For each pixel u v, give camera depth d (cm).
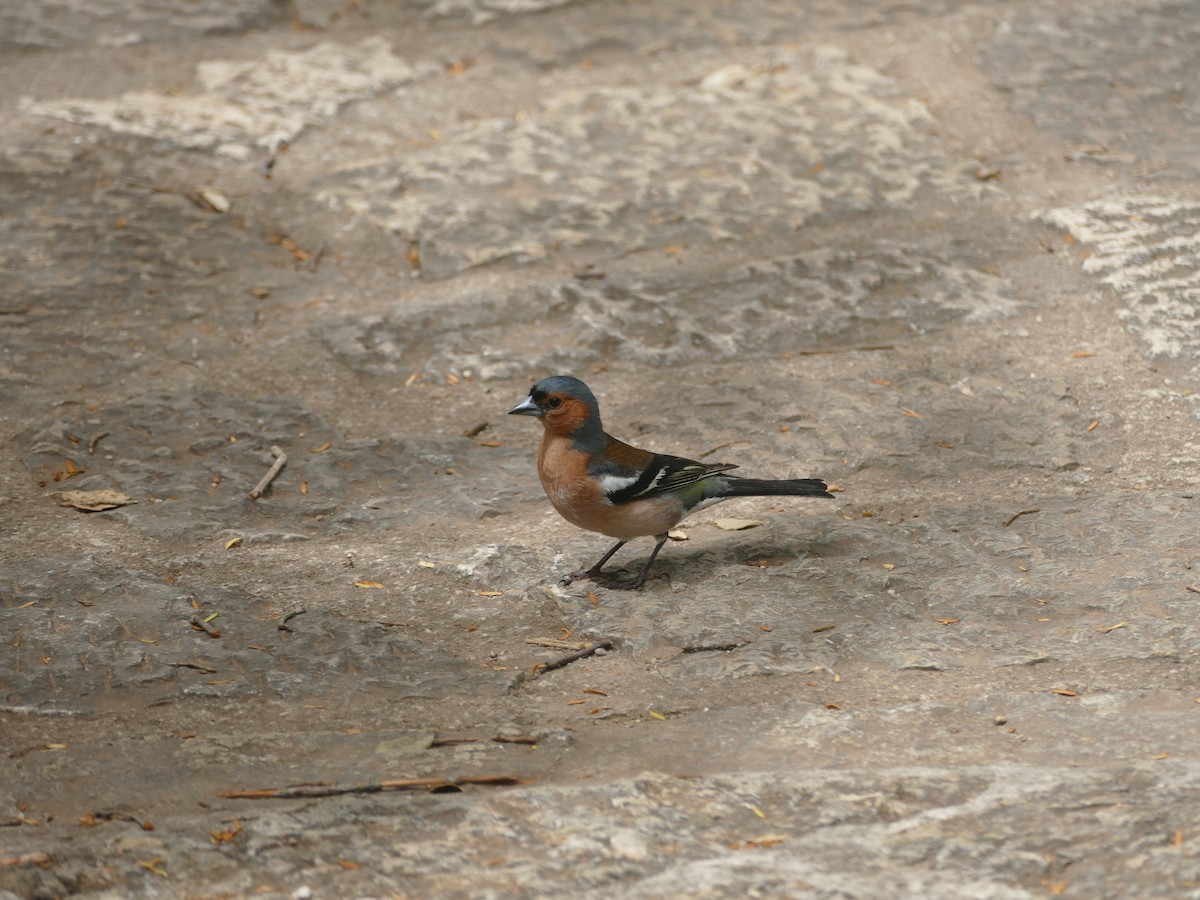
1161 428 1127
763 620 888
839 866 607
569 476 921
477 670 848
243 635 880
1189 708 763
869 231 1425
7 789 708
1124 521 991
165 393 1202
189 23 1819
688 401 1196
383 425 1182
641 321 1305
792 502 1064
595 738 762
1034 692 790
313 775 718
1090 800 650
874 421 1155
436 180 1530
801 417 1168
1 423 1153
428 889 600
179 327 1302
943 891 583
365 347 1280
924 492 1062
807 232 1427
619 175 1530
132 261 1382
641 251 1411
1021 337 1269
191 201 1489
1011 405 1169
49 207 1445
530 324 1312
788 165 1535
